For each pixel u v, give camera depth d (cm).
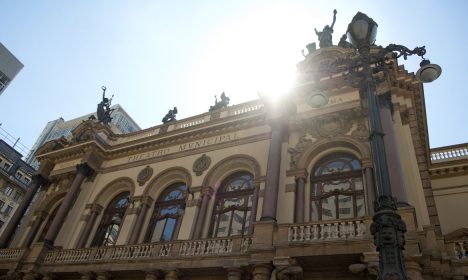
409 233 1434
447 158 2762
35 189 3231
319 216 1923
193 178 2484
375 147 1030
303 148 2156
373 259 1417
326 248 1530
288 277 1560
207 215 2277
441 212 2492
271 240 1717
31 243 2855
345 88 2269
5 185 6462
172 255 1962
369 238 1470
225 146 2542
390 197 912
